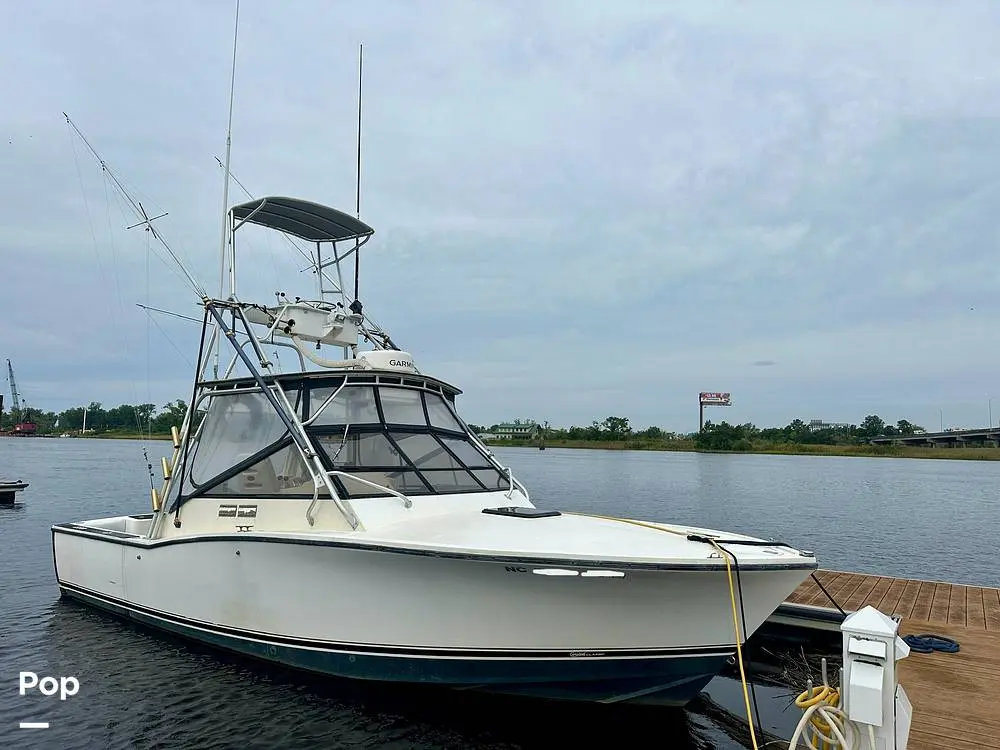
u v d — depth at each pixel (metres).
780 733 6.15
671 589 5.19
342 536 5.79
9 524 18.48
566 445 124.31
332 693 6.23
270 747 5.53
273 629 6.31
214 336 7.90
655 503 27.58
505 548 5.24
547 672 5.57
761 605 5.32
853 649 4.30
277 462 6.79
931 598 9.07
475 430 8.71
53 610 9.04
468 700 5.97
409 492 6.72
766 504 27.83
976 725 5.25
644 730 6.04
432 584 5.51
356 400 6.97
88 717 6.02
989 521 23.45
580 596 5.28
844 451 104.06
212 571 6.82
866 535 20.00
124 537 8.19
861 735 4.27
